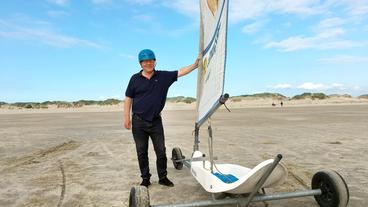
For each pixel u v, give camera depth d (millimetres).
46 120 29297
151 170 7520
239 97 123750
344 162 7934
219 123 20734
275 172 4102
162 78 5867
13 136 15070
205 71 5059
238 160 8406
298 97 125750
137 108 5918
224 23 4039
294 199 5168
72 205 5262
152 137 6035
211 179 4449
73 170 7605
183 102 117375
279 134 13820
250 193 4121
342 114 29453
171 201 5293
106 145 11469
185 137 13359
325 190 4348
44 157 9336
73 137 14195
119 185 6293
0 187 6328
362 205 4965
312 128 16219
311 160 8203
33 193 5914
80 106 110375
